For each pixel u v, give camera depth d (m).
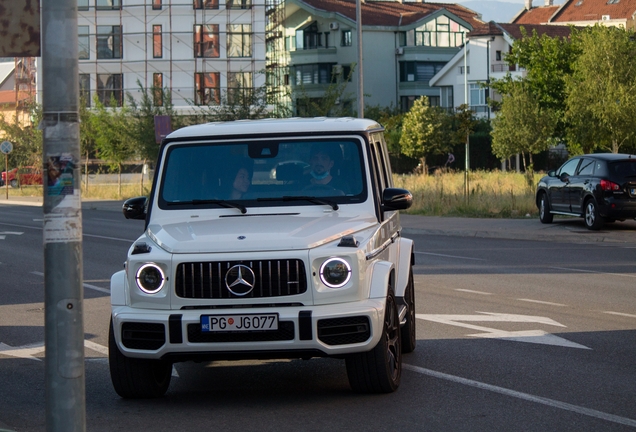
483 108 78.25
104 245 23.14
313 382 8.17
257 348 6.82
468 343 9.88
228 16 73.25
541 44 47.53
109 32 73.31
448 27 89.56
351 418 6.83
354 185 8.12
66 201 5.36
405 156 70.81
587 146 38.12
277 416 6.95
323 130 8.31
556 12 92.44
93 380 8.41
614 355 9.19
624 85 36.44
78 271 5.39
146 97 52.09
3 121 68.06
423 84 88.12
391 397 7.46
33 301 14.07
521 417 6.80
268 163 8.23
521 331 10.58
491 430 6.46
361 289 7.03
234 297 6.89
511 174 47.53
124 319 6.98
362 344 6.95
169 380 7.91
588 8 91.06
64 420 5.32
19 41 6.62
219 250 6.96
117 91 73.50
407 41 88.19
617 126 36.44
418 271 16.69
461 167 68.88
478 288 14.36
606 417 6.80
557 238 23.52
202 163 8.29
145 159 51.78
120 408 7.31
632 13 87.75
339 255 6.97
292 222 7.54
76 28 5.41
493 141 50.38
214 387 8.09
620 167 24.23
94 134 55.88
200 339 6.86
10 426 6.86
